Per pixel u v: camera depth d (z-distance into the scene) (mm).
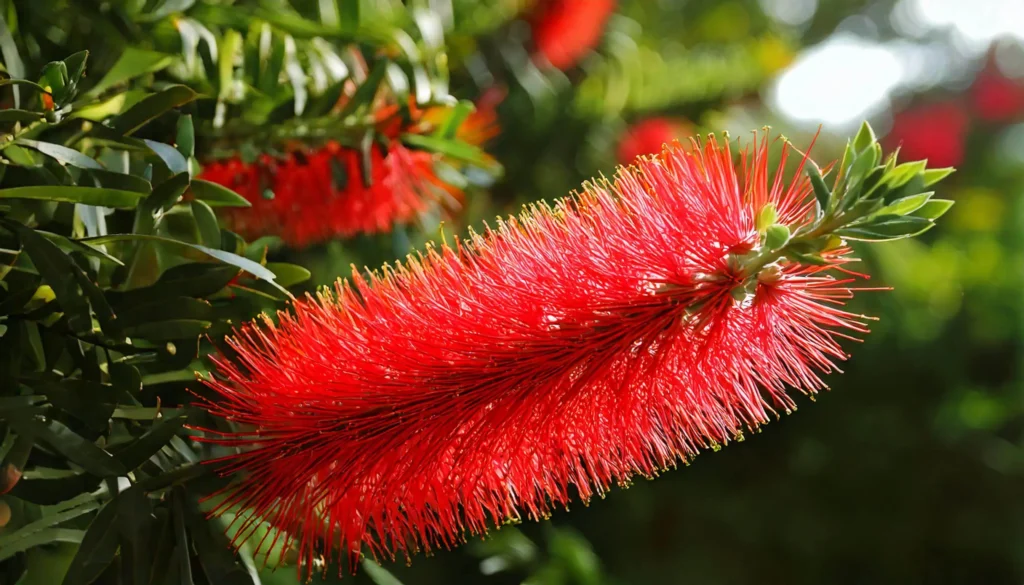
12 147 295
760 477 834
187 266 297
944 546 804
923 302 857
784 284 281
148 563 287
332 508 295
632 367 281
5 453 285
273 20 355
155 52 319
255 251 321
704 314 277
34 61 319
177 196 295
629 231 276
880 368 825
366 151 342
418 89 356
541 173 575
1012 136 1135
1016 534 791
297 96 342
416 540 301
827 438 820
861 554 807
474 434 286
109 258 286
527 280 279
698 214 275
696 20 813
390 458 287
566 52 559
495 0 504
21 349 286
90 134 296
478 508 298
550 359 280
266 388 289
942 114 1151
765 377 289
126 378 291
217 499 342
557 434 289
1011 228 915
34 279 290
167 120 321
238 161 345
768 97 668
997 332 843
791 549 804
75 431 288
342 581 350
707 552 800
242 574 297
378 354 283
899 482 808
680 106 612
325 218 369
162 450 303
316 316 293
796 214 284
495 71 528
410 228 459
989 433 824
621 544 790
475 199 505
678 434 294
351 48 366
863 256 851
